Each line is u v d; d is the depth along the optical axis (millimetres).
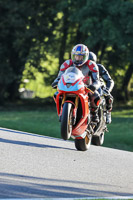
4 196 15625
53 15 121688
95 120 28562
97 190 18359
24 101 140375
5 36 115375
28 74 127500
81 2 112375
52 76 133000
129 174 22938
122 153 31562
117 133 55750
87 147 29203
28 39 118312
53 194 16703
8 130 37031
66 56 149500
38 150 26906
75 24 127500
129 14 103562
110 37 102750
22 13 116188
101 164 24969
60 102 26703
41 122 67188
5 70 116438
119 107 130000
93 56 29375
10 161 22594
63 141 34094
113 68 131625
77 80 26172
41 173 20562
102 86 31156
